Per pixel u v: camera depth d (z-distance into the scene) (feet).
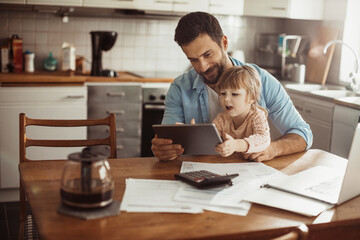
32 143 6.15
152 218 3.77
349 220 3.94
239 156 5.85
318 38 13.73
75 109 11.19
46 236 3.38
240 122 5.83
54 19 12.81
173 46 14.16
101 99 11.60
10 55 12.05
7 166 10.91
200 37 5.47
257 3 13.16
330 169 5.15
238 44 14.84
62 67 12.66
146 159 5.64
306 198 4.30
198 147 5.34
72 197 3.81
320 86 13.15
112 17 13.33
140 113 12.00
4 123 10.73
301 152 6.14
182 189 4.44
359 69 12.46
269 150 5.69
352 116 10.14
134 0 12.12
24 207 5.85
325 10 13.55
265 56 15.20
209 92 6.30
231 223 3.74
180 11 12.61
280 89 6.28
